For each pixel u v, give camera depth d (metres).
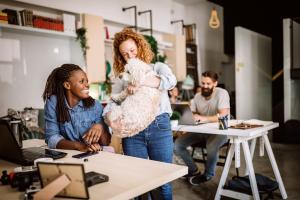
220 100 3.51
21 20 4.22
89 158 1.48
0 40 4.20
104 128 1.94
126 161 1.39
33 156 1.51
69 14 5.03
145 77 1.61
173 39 6.93
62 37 5.02
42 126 4.23
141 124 1.61
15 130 1.67
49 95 1.91
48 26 4.50
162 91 1.76
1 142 1.53
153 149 1.82
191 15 8.59
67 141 1.77
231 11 7.90
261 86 7.02
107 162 1.39
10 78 4.35
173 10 8.02
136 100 1.61
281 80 6.79
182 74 7.10
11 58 4.34
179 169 1.25
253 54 6.67
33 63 4.63
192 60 7.82
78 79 1.83
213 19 6.60
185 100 6.85
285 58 6.04
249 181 2.75
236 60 6.09
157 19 7.01
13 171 1.26
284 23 6.04
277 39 6.78
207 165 3.34
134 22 6.36
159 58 5.86
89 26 4.91
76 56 5.07
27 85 4.56
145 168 1.27
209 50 8.50
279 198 2.96
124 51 1.85
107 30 5.51
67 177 0.96
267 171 3.90
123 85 1.93
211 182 3.51
